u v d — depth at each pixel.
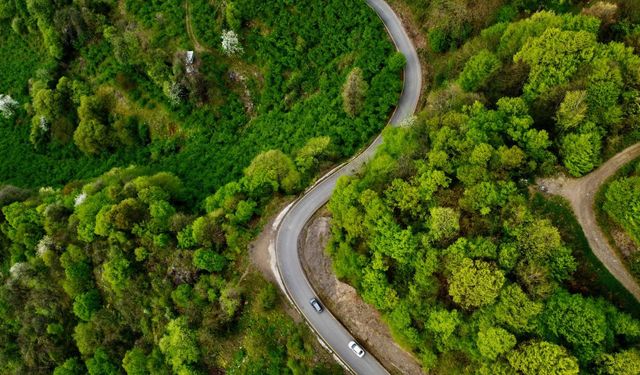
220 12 131.38
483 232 66.06
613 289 61.50
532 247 60.31
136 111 138.75
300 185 94.69
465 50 94.69
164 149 133.12
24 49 160.88
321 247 86.44
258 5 127.50
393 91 104.50
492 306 60.69
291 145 109.25
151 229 94.50
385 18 117.56
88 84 145.50
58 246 106.38
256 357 79.94
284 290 84.19
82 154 146.88
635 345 54.34
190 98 132.00
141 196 100.81
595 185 67.69
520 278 60.00
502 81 79.38
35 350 106.56
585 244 64.69
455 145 72.19
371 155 98.81
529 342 57.12
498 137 70.81
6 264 120.31
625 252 63.03
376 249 72.75
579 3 89.88
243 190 96.19
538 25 80.94
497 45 89.38
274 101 125.12
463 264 61.94
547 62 72.56
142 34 137.75
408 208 72.88
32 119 150.75
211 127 130.88
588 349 54.09
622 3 78.56
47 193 127.88
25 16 156.75
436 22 108.94
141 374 88.38
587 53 70.25
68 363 101.00
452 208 69.50
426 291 67.50
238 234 89.69
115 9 144.25
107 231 96.44
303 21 124.19
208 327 81.81
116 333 96.31
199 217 94.44
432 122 79.06
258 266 87.44
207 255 85.75
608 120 66.44
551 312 56.66
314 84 120.94
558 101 70.69
